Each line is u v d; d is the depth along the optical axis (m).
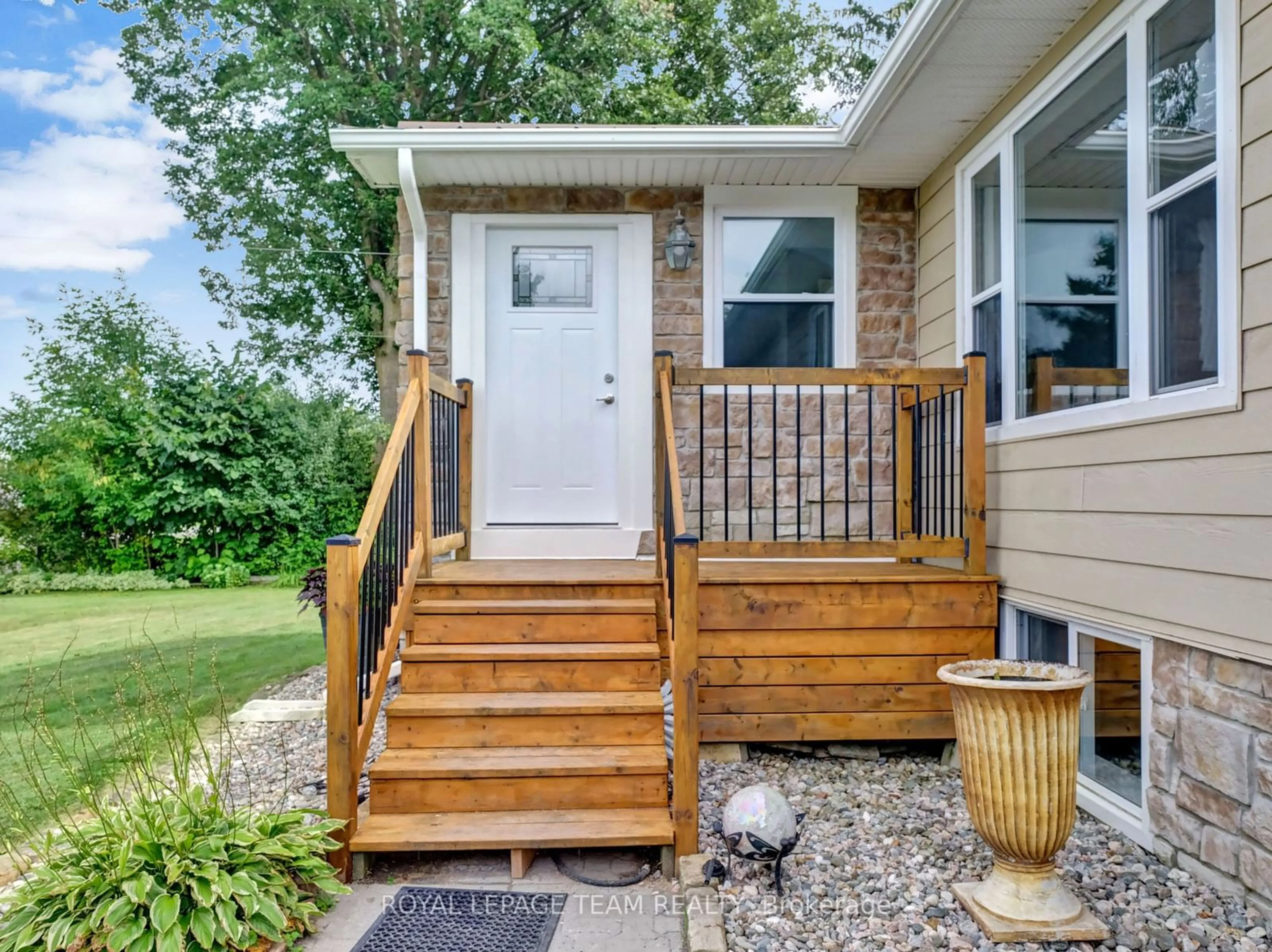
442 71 12.09
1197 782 2.51
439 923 2.38
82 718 4.30
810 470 4.84
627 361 4.86
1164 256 2.71
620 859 2.83
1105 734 3.05
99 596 9.25
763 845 2.44
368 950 2.24
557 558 4.80
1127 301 2.88
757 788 2.58
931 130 4.09
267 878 2.31
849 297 4.86
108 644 6.59
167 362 11.88
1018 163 3.68
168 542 10.42
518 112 12.51
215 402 10.57
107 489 10.12
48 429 10.48
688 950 2.23
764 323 4.91
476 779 2.88
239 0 12.23
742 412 4.85
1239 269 2.33
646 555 4.81
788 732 3.63
